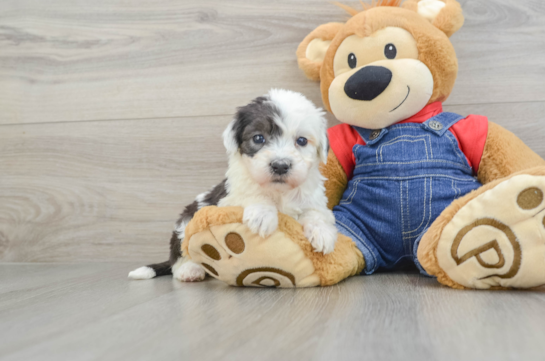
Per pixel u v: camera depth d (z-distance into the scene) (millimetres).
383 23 1911
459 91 2256
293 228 1547
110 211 2566
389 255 1916
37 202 2639
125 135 2557
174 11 2504
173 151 2514
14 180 2660
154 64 2529
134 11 2541
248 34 2436
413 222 1824
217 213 1499
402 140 1895
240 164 1715
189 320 1140
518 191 1380
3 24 2666
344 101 1938
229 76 2461
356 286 1592
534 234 1360
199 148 2490
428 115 1959
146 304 1363
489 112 2238
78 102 2602
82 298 1502
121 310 1284
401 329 1004
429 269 1546
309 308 1241
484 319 1069
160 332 1032
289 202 1679
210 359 836
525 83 2209
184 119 2504
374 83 1838
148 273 1944
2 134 2668
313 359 826
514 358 804
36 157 2641
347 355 844
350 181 2035
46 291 1662
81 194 2600
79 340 992
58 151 2619
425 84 1867
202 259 1588
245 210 1505
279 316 1156
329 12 2361
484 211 1428
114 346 939
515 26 2211
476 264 1438
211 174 2484
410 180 1829
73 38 2605
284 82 2410
